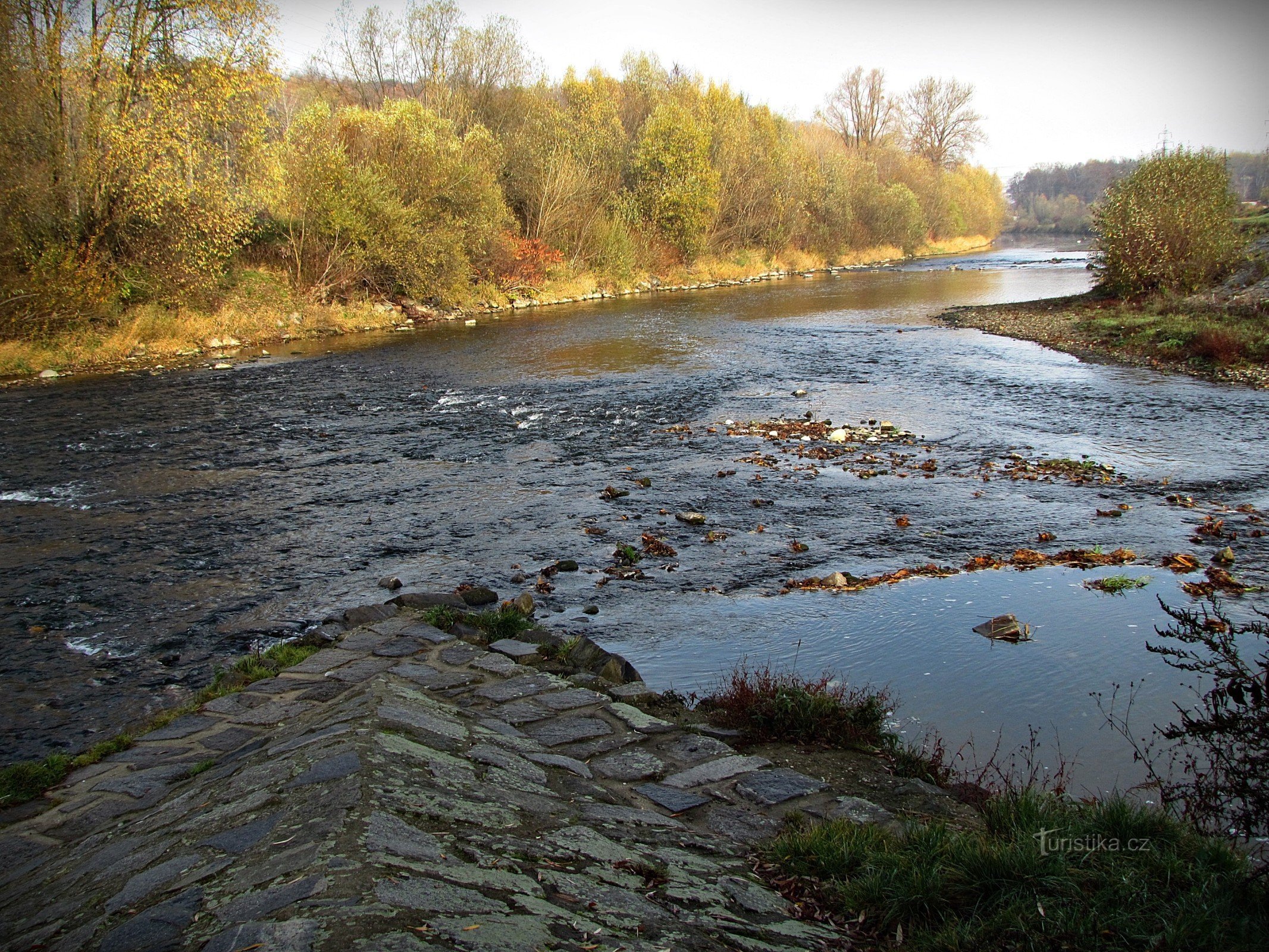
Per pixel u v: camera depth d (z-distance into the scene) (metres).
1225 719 4.49
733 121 57.94
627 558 9.02
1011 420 15.70
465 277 36.12
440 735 4.81
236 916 2.79
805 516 10.43
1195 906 3.43
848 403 17.50
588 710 5.73
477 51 47.69
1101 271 33.28
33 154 22.84
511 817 3.87
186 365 23.05
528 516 10.61
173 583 8.70
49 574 8.99
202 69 24.61
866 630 7.37
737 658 6.88
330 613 7.88
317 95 49.31
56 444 14.75
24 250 22.70
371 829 3.33
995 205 110.00
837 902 3.64
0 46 22.02
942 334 27.70
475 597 7.90
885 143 90.69
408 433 15.38
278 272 30.73
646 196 51.09
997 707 6.06
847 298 41.38
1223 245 28.06
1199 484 11.51
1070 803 4.57
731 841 4.17
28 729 5.91
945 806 4.65
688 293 45.59
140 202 24.03
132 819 4.38
